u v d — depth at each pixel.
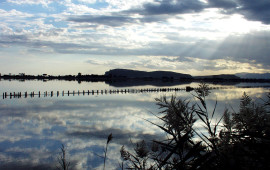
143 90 56.75
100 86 85.25
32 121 16.89
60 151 9.97
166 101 1.24
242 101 1.38
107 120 17.05
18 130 14.03
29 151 10.09
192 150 1.12
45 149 10.36
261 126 1.23
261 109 1.30
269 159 1.01
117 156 8.71
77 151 9.84
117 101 32.28
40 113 20.81
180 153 1.19
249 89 66.38
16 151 10.13
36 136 12.62
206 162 1.07
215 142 1.20
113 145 10.23
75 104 28.42
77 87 75.88
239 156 1.05
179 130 1.20
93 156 9.04
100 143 10.92
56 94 45.12
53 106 26.28
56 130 13.97
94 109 23.58
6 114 20.22
